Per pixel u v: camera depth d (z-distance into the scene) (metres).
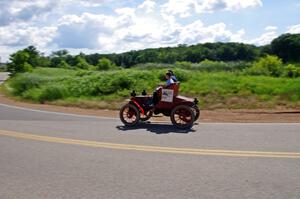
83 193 5.65
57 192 5.70
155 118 13.98
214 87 23.80
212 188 5.83
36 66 71.69
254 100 19.86
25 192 5.71
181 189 5.79
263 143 9.06
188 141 9.37
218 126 11.80
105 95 24.73
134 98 12.28
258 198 5.40
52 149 8.56
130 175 6.53
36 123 12.64
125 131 10.96
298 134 10.26
